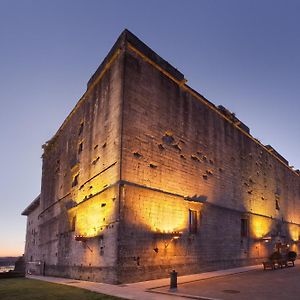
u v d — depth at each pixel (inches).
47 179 1589.6
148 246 821.2
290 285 697.6
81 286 716.0
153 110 944.9
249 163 1402.6
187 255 934.4
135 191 826.8
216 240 1078.4
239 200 1270.9
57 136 1507.1
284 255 1240.8
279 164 1733.5
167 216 898.1
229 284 722.8
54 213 1364.4
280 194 1660.9
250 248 1269.7
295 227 1780.3
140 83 926.4
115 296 558.3
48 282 842.8
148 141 903.7
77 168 1149.1
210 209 1083.9
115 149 850.1
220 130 1240.8
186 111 1074.7
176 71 1063.6
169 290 633.0
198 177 1061.8
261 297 553.9
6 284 789.2
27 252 1969.7
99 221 872.3
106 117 948.6
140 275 781.3
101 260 824.3
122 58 908.0
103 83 1021.8
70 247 1083.9
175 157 982.4
